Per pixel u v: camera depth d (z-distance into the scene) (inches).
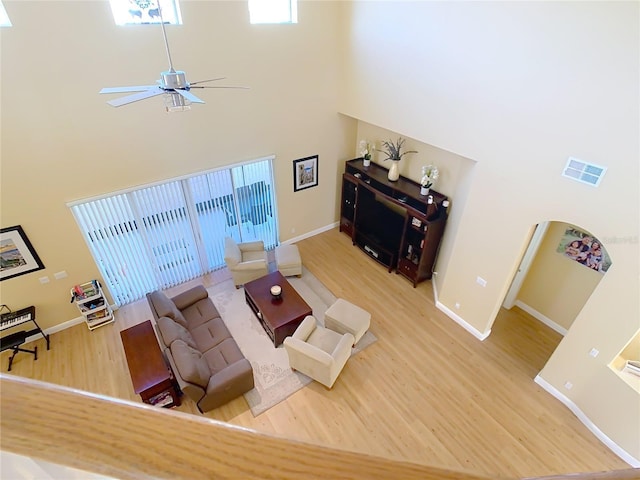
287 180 276.7
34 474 17.7
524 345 219.9
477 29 163.9
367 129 286.7
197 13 188.2
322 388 193.2
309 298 251.3
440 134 200.2
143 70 185.9
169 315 191.6
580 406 179.8
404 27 198.5
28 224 188.1
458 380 198.8
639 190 132.6
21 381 17.5
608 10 123.2
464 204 204.8
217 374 176.1
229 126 228.2
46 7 154.2
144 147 204.2
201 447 17.1
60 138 179.2
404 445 169.9
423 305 247.9
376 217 280.4
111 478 16.3
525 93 154.9
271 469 16.9
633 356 165.5
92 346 215.2
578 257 205.5
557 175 154.9
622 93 127.5
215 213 255.4
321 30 233.1
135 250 232.1
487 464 164.2
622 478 18.2
